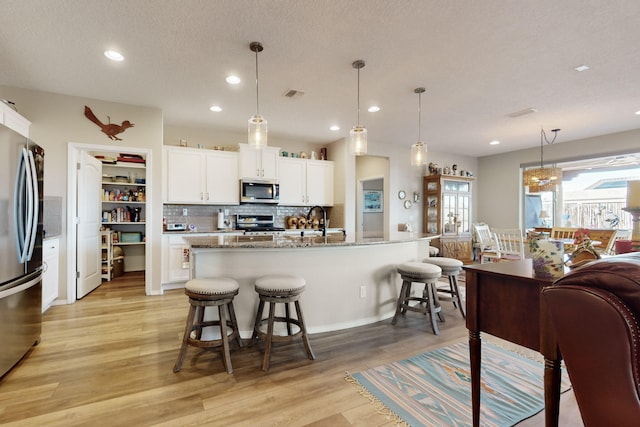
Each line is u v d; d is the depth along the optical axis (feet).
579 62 9.52
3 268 6.64
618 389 2.59
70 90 11.72
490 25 7.70
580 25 7.67
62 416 5.51
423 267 9.71
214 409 5.74
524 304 4.42
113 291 14.15
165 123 16.01
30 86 11.37
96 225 14.79
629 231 15.39
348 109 13.79
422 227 22.48
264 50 8.89
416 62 9.57
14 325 7.04
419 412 5.68
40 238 8.38
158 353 7.98
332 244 8.43
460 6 7.00
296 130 17.35
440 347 8.47
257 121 9.70
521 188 22.33
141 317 10.66
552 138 18.79
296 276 8.26
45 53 9.04
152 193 13.58
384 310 10.76
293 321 7.99
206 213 17.57
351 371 7.14
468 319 5.14
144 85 11.27
